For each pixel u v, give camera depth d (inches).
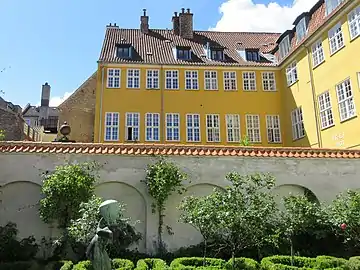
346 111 844.0
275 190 608.1
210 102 1184.8
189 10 1393.9
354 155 631.2
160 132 1138.0
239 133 1172.5
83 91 1337.4
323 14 986.7
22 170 571.5
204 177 596.4
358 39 793.6
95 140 1106.7
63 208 528.1
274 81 1220.5
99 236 223.9
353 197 522.0
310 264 477.7
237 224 427.5
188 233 583.2
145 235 571.2
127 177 585.3
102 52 1211.9
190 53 1238.9
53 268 469.7
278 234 485.4
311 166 619.8
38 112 2198.6
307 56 1023.0
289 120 1148.5
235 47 1354.6
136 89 1162.6
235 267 454.0
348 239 504.7
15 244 520.4
